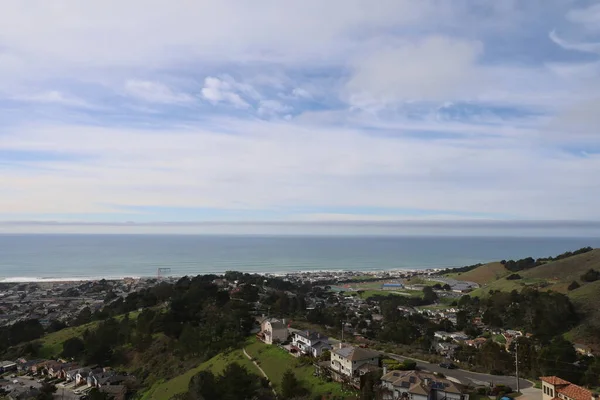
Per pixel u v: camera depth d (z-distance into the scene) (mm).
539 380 62031
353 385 55938
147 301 146250
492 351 78000
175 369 90375
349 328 117812
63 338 124562
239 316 103875
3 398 84562
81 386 91250
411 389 49500
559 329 107375
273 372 70562
